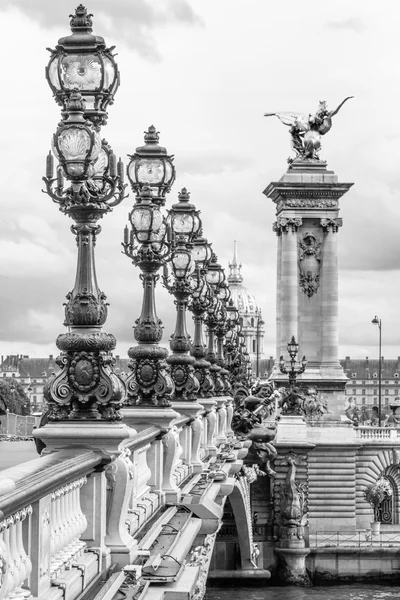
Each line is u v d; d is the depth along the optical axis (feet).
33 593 46.03
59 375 57.82
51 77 58.80
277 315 488.02
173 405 108.68
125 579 57.52
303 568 375.66
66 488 51.62
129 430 58.18
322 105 480.23
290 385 416.87
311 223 475.72
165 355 83.56
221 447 155.12
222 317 190.60
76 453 54.95
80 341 57.47
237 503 211.00
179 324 109.09
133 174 84.58
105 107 59.36
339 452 427.74
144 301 83.51
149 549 66.13
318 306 472.44
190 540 70.90
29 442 67.67
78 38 58.70
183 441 107.86
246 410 224.94
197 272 135.74
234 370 251.39
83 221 58.23
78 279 58.18
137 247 83.25
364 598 360.28
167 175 84.69
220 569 254.88
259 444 227.20
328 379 458.09
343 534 423.23
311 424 437.17
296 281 472.03
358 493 431.43
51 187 58.03
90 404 57.72
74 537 54.90
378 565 383.45
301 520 387.14
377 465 433.89
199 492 91.04
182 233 107.86
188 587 58.39
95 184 58.34
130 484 60.44
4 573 39.63
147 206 82.53
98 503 57.31
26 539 45.80
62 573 51.37
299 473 413.18
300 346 471.21
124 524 61.00
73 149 56.85
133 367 83.05
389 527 429.79
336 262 473.26
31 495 43.50
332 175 474.08
